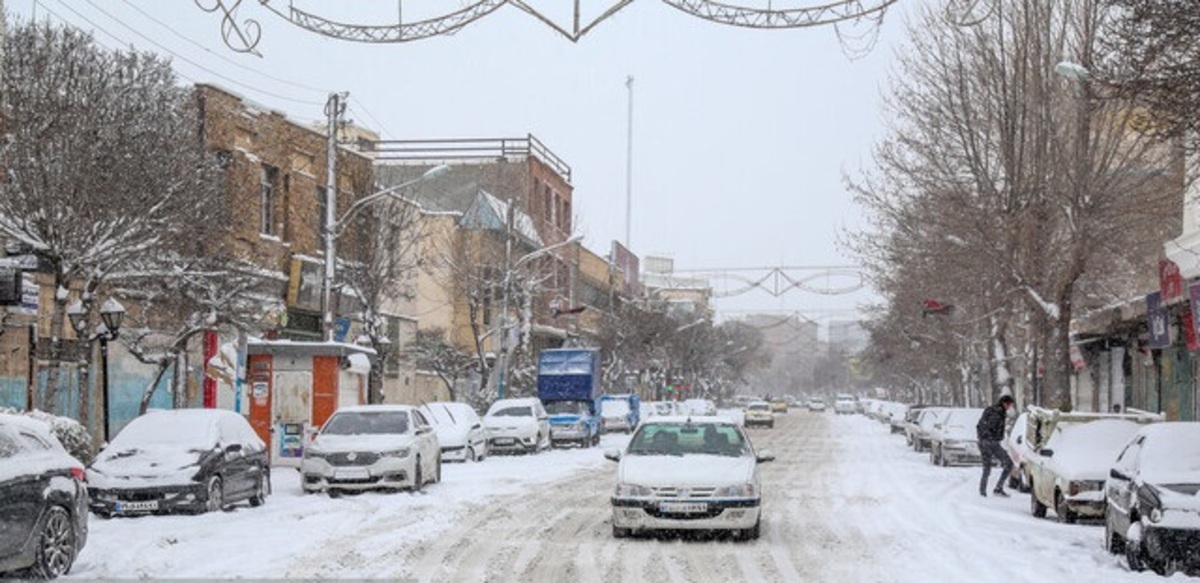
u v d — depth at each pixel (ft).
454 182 218.38
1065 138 91.15
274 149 130.00
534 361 212.23
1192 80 46.47
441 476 100.48
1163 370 125.90
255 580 43.42
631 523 57.52
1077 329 140.56
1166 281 92.12
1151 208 90.22
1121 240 94.53
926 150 101.19
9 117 74.69
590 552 53.16
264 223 129.70
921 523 66.85
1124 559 51.01
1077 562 50.44
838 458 144.15
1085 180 87.35
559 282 235.40
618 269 294.46
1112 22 60.39
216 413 71.87
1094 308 128.16
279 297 129.18
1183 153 57.57
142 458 66.59
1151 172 87.76
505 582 44.47
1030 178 94.84
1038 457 71.82
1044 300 99.50
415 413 88.69
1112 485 53.62
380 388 132.67
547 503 77.36
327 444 81.97
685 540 57.88
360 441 82.28
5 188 73.72
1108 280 128.16
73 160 74.74
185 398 110.83
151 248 81.76
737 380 475.31
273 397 105.81
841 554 52.90
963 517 70.59
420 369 181.98
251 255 114.52
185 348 102.37
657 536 59.31
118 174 76.84
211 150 117.08
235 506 72.02
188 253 93.35
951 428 127.13
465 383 192.44
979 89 97.45
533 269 204.44
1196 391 113.09
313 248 135.85
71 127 75.61
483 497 81.41
